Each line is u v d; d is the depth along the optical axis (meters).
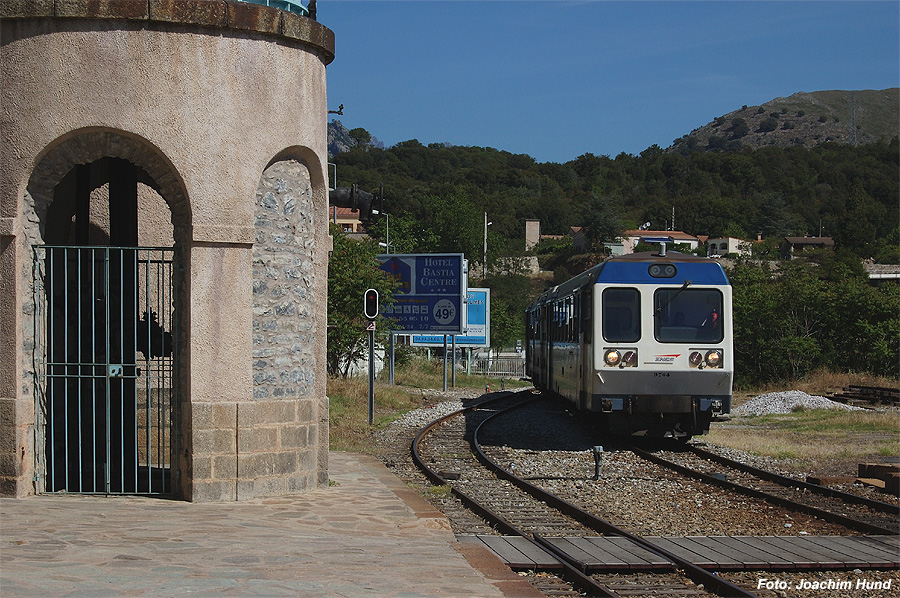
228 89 9.58
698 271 17.61
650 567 8.24
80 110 9.25
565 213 140.50
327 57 10.72
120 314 10.62
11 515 8.63
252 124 9.71
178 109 9.38
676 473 14.66
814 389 34.03
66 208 12.20
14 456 9.50
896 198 159.25
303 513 9.30
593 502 11.88
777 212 141.50
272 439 10.02
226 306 9.62
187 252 9.60
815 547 9.23
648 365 17.39
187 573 6.73
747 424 24.05
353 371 34.78
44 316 9.85
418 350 46.50
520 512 11.03
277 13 9.80
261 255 10.00
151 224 13.34
